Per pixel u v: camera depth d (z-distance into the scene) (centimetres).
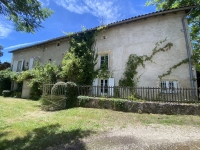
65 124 529
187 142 349
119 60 1061
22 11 505
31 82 1333
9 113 714
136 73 974
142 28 1012
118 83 1029
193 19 1302
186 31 884
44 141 383
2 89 1809
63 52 1420
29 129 481
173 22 921
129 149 323
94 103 811
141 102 686
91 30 1192
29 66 1695
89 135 417
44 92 965
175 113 614
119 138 389
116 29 1120
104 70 1100
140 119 571
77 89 927
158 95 821
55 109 838
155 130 447
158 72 907
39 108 879
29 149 338
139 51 992
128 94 855
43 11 566
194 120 527
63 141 380
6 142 383
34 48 1747
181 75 845
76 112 702
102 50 1152
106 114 656
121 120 567
